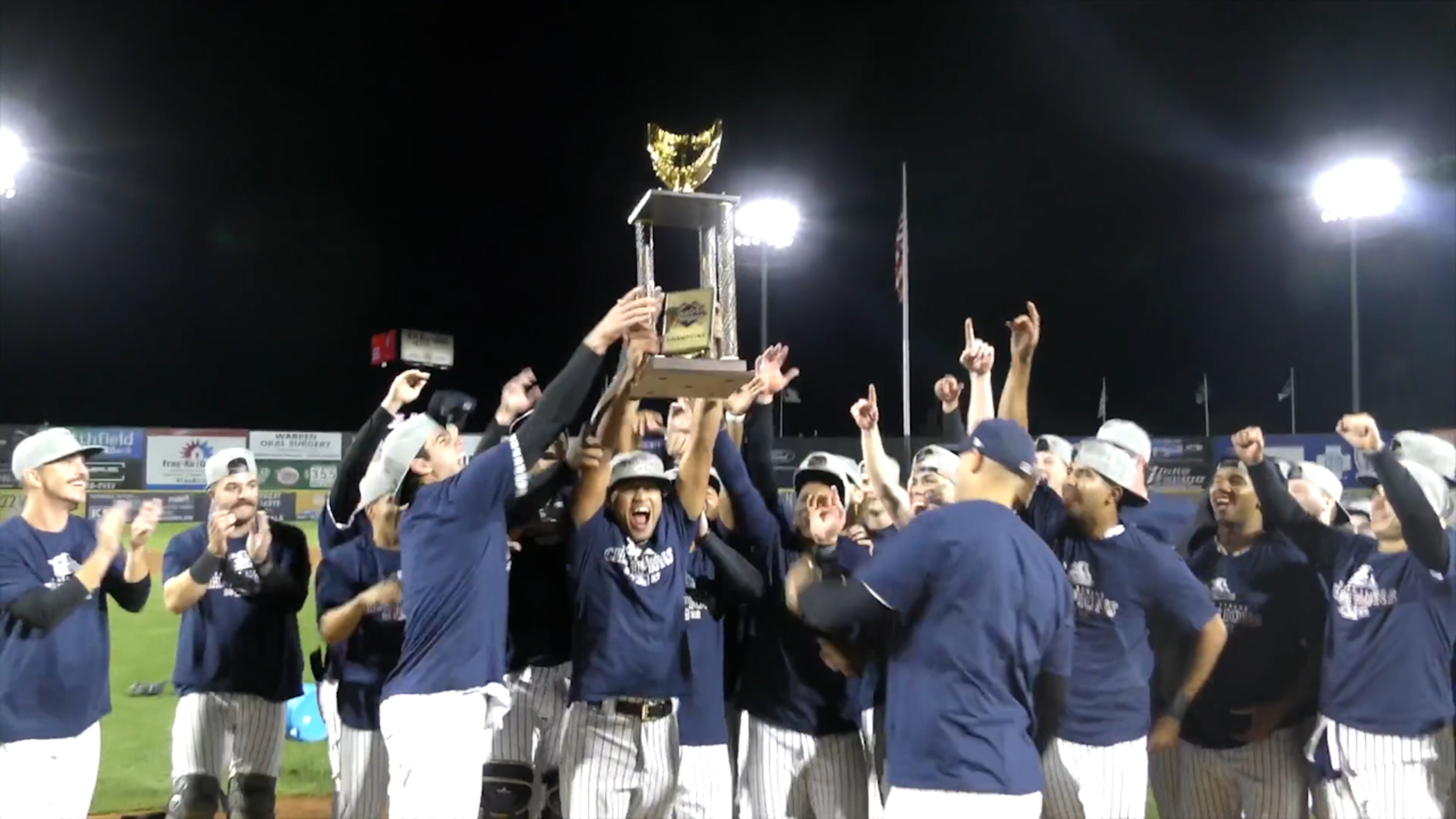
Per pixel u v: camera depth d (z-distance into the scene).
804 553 4.66
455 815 3.76
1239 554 4.81
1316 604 4.68
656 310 3.88
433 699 3.82
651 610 4.36
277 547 5.49
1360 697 4.53
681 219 4.20
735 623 4.96
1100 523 4.40
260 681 5.24
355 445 4.84
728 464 4.61
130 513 15.39
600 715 4.36
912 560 3.52
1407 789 4.47
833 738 4.57
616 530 4.41
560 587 4.97
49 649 4.43
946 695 3.44
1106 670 4.35
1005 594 3.47
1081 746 4.34
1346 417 4.40
